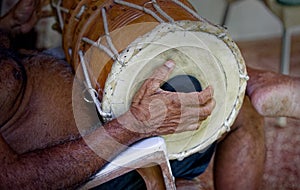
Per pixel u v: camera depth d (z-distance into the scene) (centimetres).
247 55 214
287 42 170
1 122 91
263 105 107
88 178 87
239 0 199
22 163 83
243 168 110
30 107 96
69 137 96
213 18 222
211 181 121
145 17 88
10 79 89
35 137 96
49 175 84
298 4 163
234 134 111
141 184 100
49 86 98
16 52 102
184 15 89
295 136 159
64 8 106
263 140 113
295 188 139
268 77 110
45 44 123
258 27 228
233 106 95
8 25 115
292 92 107
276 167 146
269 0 167
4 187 82
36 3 116
